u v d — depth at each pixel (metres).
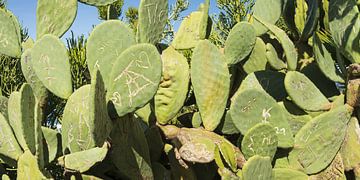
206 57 1.47
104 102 1.18
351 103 1.43
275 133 1.36
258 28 1.72
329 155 1.44
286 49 1.44
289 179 1.42
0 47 1.50
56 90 1.37
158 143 1.48
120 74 1.25
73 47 2.67
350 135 1.44
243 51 1.55
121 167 1.30
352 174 1.47
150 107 1.53
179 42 1.54
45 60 1.37
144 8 1.40
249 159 1.26
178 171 1.47
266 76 1.63
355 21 1.47
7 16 1.49
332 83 1.63
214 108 1.49
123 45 1.32
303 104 1.44
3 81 2.59
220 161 1.35
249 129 1.36
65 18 1.48
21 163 1.21
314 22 1.63
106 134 1.20
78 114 1.26
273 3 1.74
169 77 1.48
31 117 1.21
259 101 1.41
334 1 1.49
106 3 1.54
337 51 1.50
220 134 1.60
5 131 1.31
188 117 1.71
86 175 1.30
